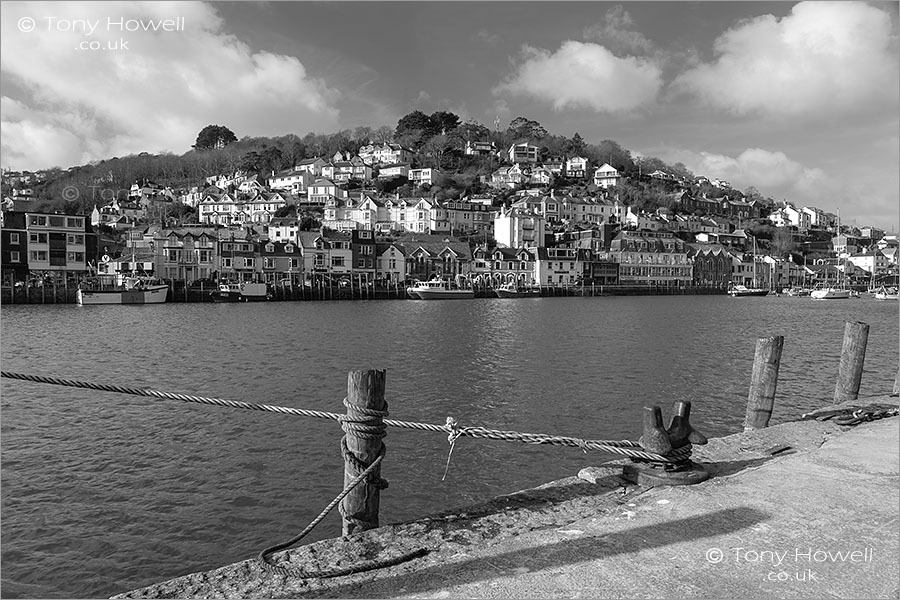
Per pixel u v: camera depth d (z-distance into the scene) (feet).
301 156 649.20
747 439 28.96
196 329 165.78
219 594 14.94
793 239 629.10
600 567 15.80
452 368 99.66
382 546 17.34
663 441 22.50
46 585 33.94
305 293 326.24
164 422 64.18
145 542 38.55
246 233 364.99
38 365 104.17
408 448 55.31
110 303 268.41
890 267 586.45
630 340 141.90
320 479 48.57
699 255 499.51
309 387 84.28
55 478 48.65
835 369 99.30
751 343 136.46
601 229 476.13
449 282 365.20
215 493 45.85
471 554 16.70
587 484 22.68
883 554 16.55
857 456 25.89
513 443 56.80
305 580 15.40
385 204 463.42
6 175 616.39
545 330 166.91
